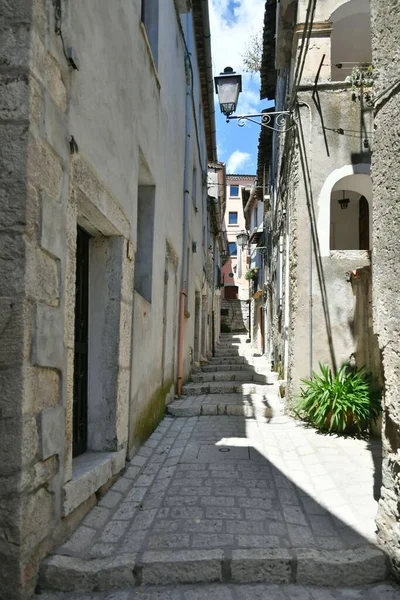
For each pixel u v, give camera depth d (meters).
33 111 2.42
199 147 12.10
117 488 3.76
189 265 9.77
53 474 2.72
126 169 4.14
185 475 4.18
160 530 3.08
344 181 7.12
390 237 2.93
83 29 3.07
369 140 6.80
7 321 2.35
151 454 4.79
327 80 6.89
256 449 5.02
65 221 2.81
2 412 2.34
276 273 10.95
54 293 2.69
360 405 5.49
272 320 12.45
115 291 3.93
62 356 2.79
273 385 8.73
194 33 10.31
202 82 12.21
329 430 5.66
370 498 3.68
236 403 7.26
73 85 2.92
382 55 3.07
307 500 3.64
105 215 3.51
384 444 2.97
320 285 6.69
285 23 7.39
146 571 2.64
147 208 5.61
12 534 2.33
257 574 2.70
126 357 4.14
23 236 2.37
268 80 11.70
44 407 2.60
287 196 8.10
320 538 3.01
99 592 2.59
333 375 6.55
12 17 2.40
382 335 3.00
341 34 8.14
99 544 2.89
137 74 4.59
